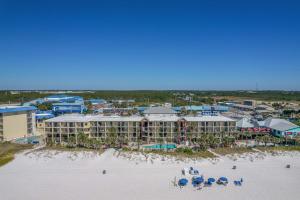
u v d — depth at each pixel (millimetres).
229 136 166500
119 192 92000
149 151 142125
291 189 95438
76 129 171000
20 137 183750
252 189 94938
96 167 118312
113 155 135500
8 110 176125
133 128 171750
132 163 123562
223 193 91188
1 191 92500
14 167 117625
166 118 177125
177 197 88000
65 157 132000
